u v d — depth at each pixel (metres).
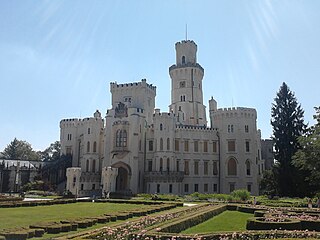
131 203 49.94
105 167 75.25
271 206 41.12
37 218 27.11
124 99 88.12
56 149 138.25
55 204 46.66
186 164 82.50
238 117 85.06
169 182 76.44
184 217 24.97
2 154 139.12
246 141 84.12
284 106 66.62
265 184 73.31
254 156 83.75
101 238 16.08
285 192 62.41
